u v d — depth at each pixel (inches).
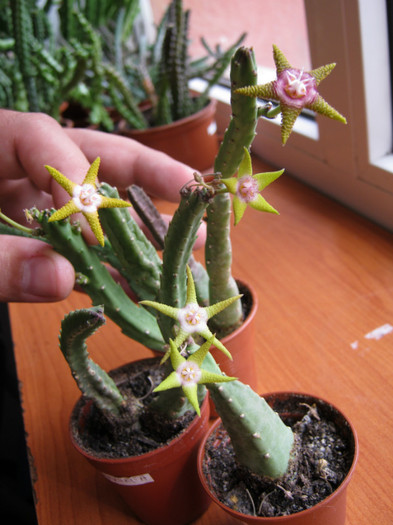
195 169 16.2
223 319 8.9
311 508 6.0
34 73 17.1
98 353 11.3
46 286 7.0
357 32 9.8
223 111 17.1
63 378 11.0
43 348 11.9
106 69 15.2
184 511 7.9
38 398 10.7
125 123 16.7
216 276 8.5
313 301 10.8
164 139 15.3
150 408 7.7
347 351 9.5
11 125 8.8
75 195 4.9
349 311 10.3
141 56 19.4
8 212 10.5
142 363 8.7
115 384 8.5
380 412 8.4
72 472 9.1
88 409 8.2
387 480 7.5
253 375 9.2
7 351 18.4
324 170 12.8
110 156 10.1
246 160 4.7
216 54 17.3
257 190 4.7
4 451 16.6
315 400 7.4
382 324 9.8
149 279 8.3
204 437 7.3
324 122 11.7
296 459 6.9
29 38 16.6
